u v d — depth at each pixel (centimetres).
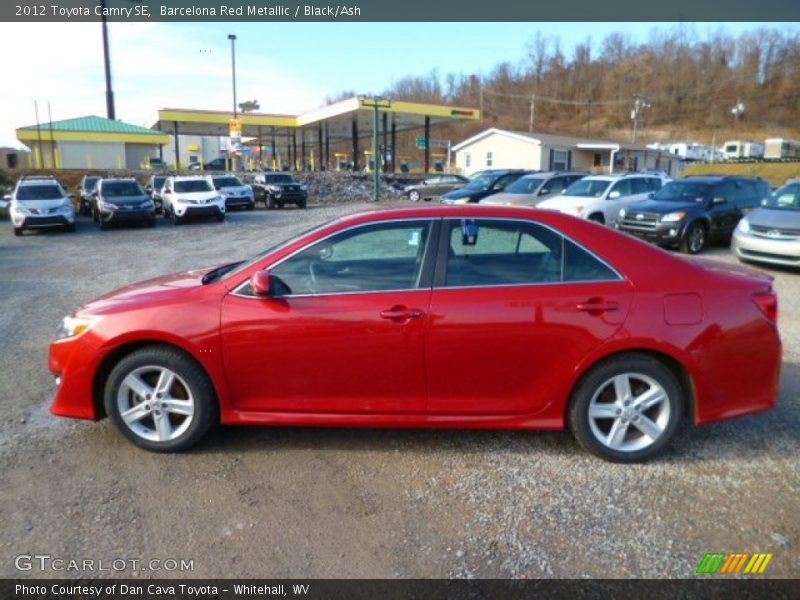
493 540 302
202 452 394
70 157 4725
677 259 379
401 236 381
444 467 374
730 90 9775
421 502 336
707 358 362
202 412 384
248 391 380
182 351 380
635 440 377
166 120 4644
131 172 3828
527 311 360
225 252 1433
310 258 382
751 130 9312
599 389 368
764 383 374
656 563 284
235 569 282
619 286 363
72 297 918
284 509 330
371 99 3506
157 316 375
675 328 359
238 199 2814
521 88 10525
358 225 384
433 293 367
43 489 350
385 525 315
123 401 389
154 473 368
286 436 417
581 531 309
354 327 365
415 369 368
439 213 385
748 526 311
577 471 368
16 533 309
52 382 533
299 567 283
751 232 1028
